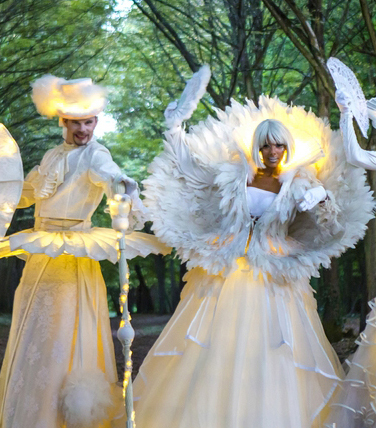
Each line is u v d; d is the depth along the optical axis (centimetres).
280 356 496
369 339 495
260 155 530
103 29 1766
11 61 1653
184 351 509
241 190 531
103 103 536
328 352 531
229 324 504
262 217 524
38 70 1627
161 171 550
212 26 1374
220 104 1340
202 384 487
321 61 984
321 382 510
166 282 3816
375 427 482
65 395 494
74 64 1762
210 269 519
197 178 555
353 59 1323
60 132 2156
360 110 529
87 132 536
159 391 506
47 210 534
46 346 510
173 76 1844
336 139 533
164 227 532
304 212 546
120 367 1198
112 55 1911
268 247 526
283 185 525
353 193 520
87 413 488
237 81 1430
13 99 1667
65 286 522
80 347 514
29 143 2142
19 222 2502
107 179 510
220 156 559
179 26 1516
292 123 552
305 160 533
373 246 937
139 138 2245
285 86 1680
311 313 538
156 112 2041
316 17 1071
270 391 484
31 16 1559
